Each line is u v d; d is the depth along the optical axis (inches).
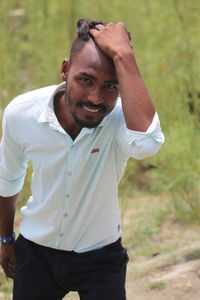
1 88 293.6
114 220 118.6
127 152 111.0
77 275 118.3
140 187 287.0
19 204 240.1
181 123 251.4
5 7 324.8
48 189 115.7
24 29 325.1
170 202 250.4
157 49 281.7
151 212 247.6
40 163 114.2
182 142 242.8
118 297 115.3
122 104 107.0
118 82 106.5
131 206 260.2
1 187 123.2
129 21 298.8
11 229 130.6
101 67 104.8
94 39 106.9
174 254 209.6
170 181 241.8
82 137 109.9
